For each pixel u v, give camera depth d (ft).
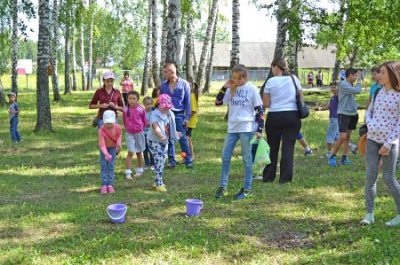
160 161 23.66
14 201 21.88
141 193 23.08
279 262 14.74
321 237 16.69
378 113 16.88
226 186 22.36
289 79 24.11
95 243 16.17
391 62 16.66
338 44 66.69
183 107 28.53
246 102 21.38
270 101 24.40
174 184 24.99
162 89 28.45
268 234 17.13
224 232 17.30
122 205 18.90
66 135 42.91
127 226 18.02
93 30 142.61
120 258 14.98
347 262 14.49
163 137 23.34
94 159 32.32
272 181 24.99
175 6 42.60
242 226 17.95
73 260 14.80
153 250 15.53
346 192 22.52
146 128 28.91
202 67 94.84
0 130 46.85
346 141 29.14
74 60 140.97
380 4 57.77
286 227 17.81
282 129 24.45
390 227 17.15
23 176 27.22
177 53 42.93
